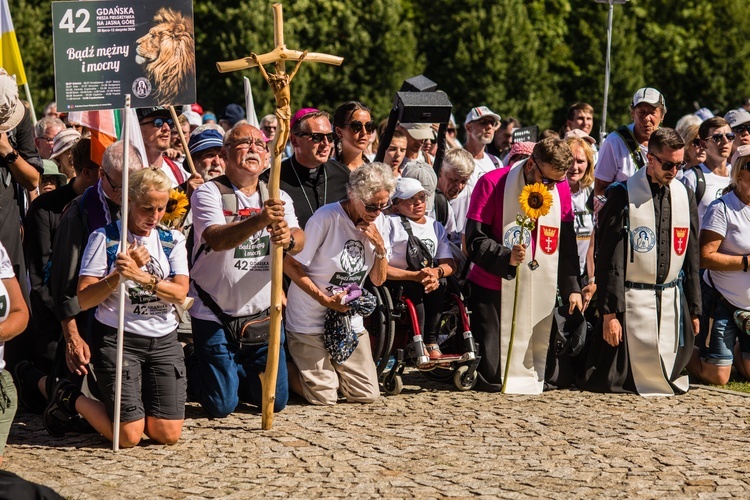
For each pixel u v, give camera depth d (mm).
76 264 10117
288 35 45344
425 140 16438
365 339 12094
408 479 8992
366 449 9953
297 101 45375
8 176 11727
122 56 9992
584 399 12445
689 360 13375
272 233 10453
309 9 46500
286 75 10117
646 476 9172
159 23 10031
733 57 51406
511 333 12836
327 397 11852
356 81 46812
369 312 11742
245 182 11086
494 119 18203
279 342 10664
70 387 10242
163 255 10055
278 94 10078
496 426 10930
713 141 15523
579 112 20266
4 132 11391
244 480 8938
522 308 12852
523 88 47219
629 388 12891
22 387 11258
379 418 11258
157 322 10055
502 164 18875
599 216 13156
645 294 12898
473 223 12938
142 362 10070
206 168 13781
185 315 12281
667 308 12938
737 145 17031
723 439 10508
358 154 13531
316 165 12758
